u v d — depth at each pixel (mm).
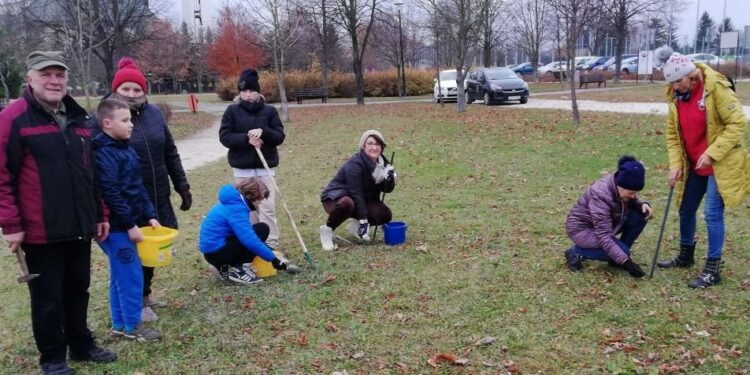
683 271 4902
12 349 4172
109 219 3934
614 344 3777
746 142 10156
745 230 5867
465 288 4809
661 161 9516
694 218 4844
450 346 3883
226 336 4176
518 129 14352
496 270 5172
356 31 32281
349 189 5977
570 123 14602
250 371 3699
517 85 22562
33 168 3359
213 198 9148
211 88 62125
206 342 4094
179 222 7715
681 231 4914
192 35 61875
